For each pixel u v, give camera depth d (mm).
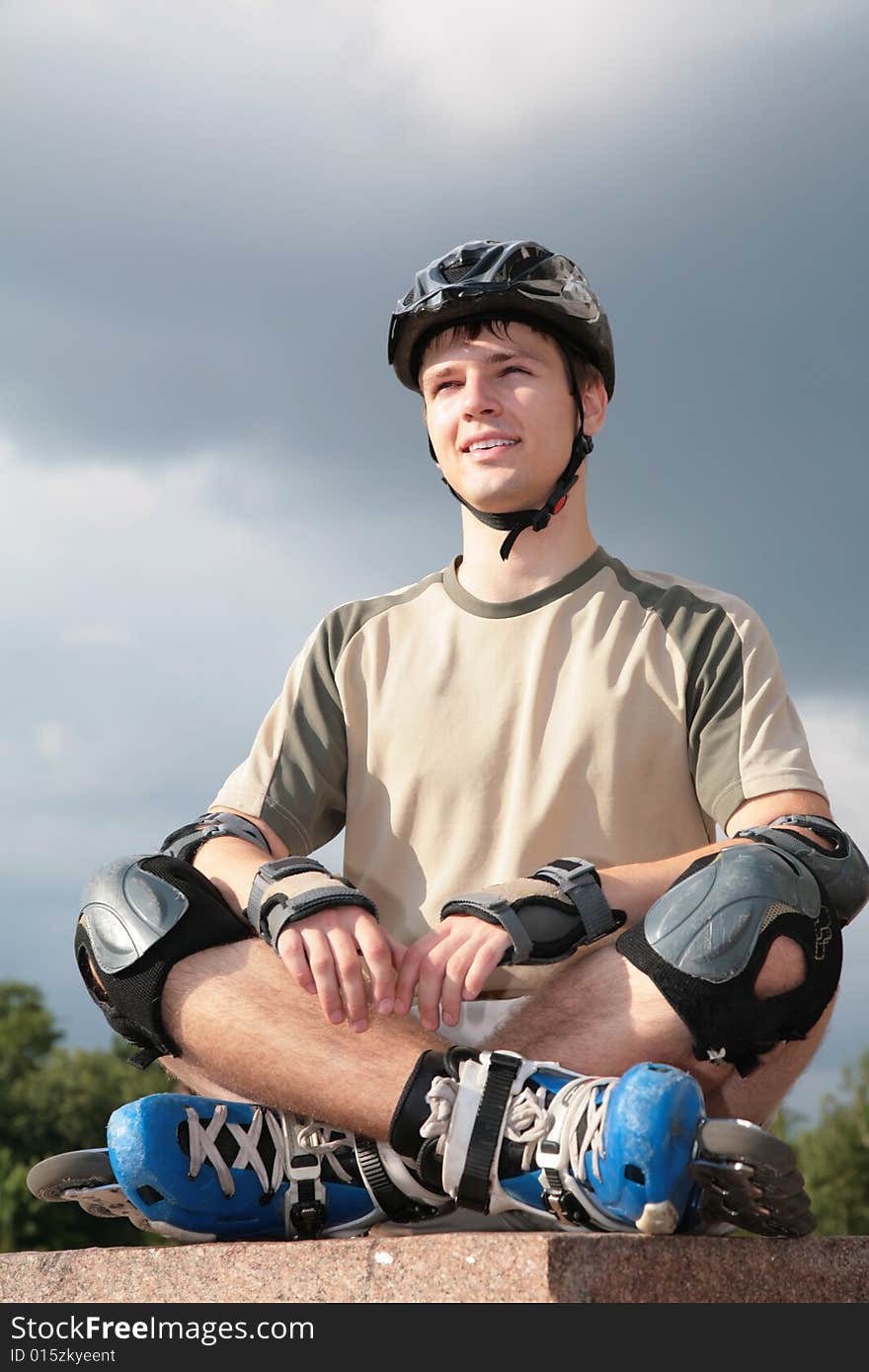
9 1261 2256
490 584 2805
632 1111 1788
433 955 2146
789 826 2373
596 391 2867
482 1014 2305
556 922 2199
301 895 2156
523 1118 1965
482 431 2715
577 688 2668
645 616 2723
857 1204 31938
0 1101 46219
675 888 2174
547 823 2594
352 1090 2076
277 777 2789
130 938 2256
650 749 2621
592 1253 1777
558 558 2791
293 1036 2131
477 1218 2162
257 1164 2188
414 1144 2027
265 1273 1985
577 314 2727
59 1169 2250
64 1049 50594
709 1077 2225
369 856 2736
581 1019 2182
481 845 2637
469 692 2732
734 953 2090
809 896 2174
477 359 2732
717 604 2705
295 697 2875
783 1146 1757
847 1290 2090
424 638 2828
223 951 2258
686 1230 1938
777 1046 2248
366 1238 1962
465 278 2701
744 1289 1933
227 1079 2227
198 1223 2182
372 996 2174
